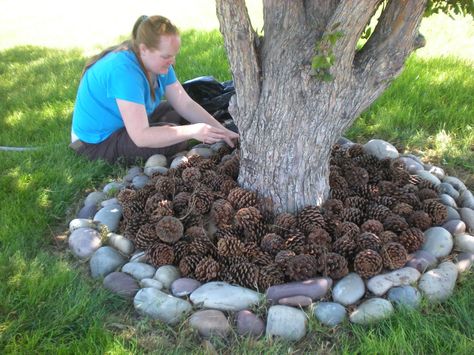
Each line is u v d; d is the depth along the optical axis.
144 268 2.32
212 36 5.95
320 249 2.29
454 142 3.45
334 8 2.22
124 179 3.15
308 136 2.40
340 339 2.00
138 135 2.90
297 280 2.19
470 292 2.18
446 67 4.43
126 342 2.01
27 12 10.96
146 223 2.53
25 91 4.92
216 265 2.27
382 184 2.78
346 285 2.16
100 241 2.53
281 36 2.28
